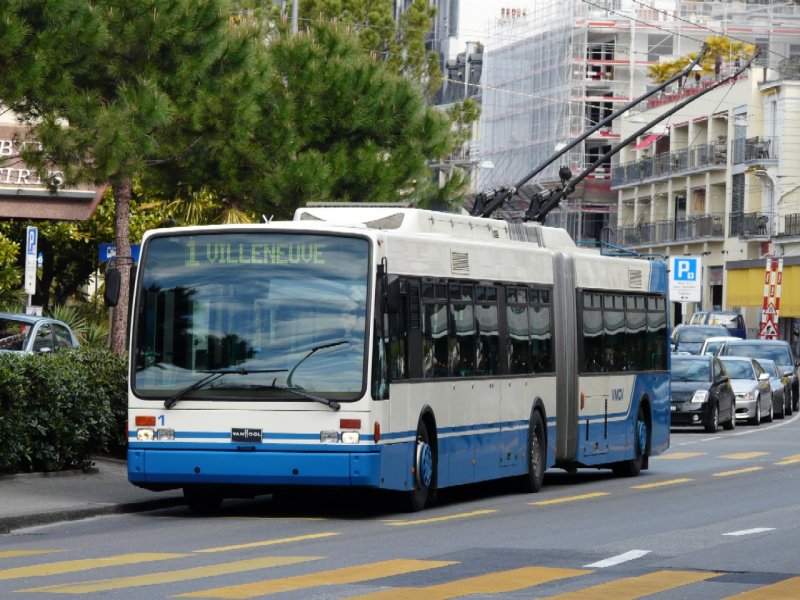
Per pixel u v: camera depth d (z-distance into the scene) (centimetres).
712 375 5441
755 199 11419
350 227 2330
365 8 7606
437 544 1944
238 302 2311
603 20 12962
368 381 2270
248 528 2172
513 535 2072
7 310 4256
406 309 2402
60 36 3069
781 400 6400
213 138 3528
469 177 4188
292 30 4062
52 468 2753
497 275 2778
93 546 1908
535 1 13850
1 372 2595
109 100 3438
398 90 4025
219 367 2297
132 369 2322
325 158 3888
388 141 4062
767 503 2633
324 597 1438
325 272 2309
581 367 3144
